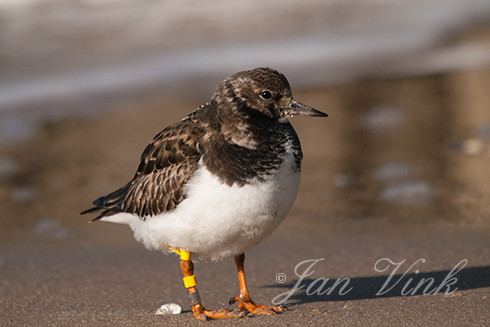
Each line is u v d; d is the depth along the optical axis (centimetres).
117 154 1609
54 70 2181
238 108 728
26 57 2258
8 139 1730
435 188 1345
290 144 733
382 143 1602
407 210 1258
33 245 1161
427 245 1067
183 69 2206
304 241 1124
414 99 1906
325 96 1975
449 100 1877
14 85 2108
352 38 2562
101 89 2084
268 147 721
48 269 1030
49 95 2025
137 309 845
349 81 2116
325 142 1627
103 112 1917
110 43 2362
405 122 1728
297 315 792
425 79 2094
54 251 1130
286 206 740
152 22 2558
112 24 2500
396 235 1131
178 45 2381
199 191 719
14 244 1162
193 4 2703
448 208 1252
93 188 1426
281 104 738
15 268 1035
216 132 736
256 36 2530
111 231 1248
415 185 1358
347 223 1209
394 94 1961
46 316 828
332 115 1811
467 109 1792
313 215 1255
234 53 2388
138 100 2002
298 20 2712
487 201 1271
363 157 1525
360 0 2961
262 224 732
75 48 2336
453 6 2909
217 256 783
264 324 767
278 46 2455
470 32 2602
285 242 1123
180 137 760
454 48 2428
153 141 805
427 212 1239
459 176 1393
